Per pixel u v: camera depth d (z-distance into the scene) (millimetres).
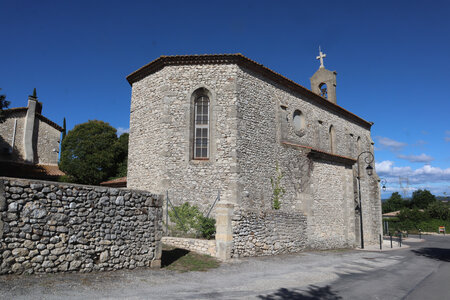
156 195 9109
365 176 25172
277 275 8828
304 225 15000
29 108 27219
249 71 15617
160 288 6754
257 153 15141
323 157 17297
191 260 9969
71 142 26250
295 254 13398
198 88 14859
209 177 14000
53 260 6961
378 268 10844
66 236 7215
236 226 11180
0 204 6383
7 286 5797
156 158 14734
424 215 51688
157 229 8961
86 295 5820
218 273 8688
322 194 16891
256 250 11875
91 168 25656
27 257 6609
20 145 26516
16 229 6543
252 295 6531
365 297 6648
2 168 24016
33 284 6094
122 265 8086
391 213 61625
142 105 16188
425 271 10461
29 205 6781
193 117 14883
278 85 17297
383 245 22484
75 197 7496
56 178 25328
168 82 15016
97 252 7664
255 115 15461
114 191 8219
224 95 14695
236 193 13648
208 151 14562
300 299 6352
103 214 7910
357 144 25297
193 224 13172
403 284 8133
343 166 19125
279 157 16375
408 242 27812
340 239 17688
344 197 18703
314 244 15500
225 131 14352
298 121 18703
